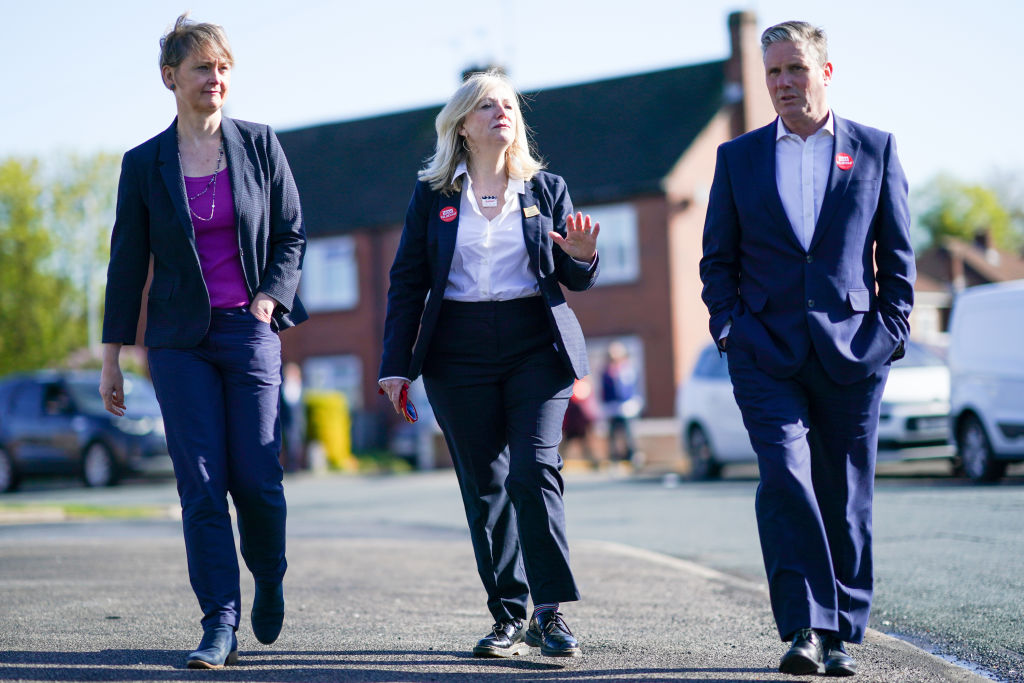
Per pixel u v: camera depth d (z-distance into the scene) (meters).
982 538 10.77
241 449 6.13
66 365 66.19
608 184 39.78
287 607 8.12
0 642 6.69
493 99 6.20
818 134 5.87
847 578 5.84
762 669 5.85
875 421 5.84
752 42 42.53
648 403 39.09
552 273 6.22
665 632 7.06
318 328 45.50
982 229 97.94
